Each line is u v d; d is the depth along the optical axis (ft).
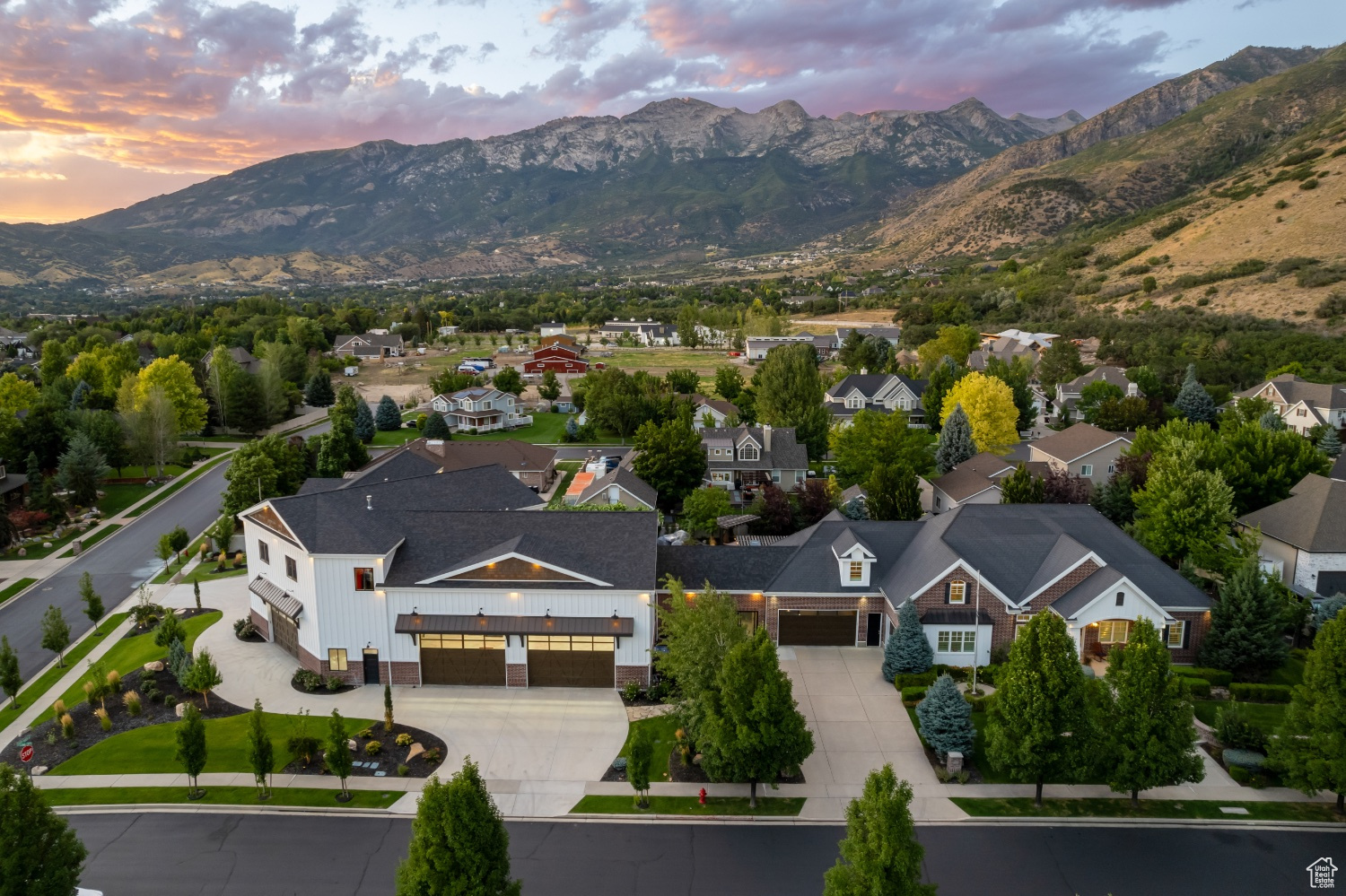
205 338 567.59
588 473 261.24
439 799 72.54
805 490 219.61
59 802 105.19
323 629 134.92
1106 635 139.74
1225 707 126.82
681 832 99.55
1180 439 203.41
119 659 148.25
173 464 305.12
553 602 132.77
